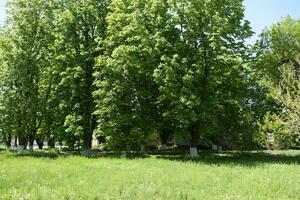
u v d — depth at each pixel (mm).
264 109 38000
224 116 37812
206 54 35906
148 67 37156
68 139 41281
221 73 35781
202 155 39500
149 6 39781
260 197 14227
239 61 34812
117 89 38438
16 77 44906
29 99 45438
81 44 43125
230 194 14828
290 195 15008
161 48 36781
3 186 14820
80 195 13250
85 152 41219
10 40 46719
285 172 22297
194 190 15578
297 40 49688
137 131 36938
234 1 38000
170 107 36688
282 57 46031
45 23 47562
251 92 38062
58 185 15578
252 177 19766
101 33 43500
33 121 46031
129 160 30750
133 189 14633
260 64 38625
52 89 46094
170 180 18078
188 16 36469
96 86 41312
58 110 42719
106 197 13133
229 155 39250
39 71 46812
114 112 37844
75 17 43281
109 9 44719
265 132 49125
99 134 37688
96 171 21359
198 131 36844
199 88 35688
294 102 33281
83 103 41500
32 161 28234
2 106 44469
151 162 28812
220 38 35281
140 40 37438
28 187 14742
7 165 24016
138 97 39000
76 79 41312
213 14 36594
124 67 38281
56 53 43625
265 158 34250
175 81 34156
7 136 64562
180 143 58156
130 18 38875
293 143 49094
